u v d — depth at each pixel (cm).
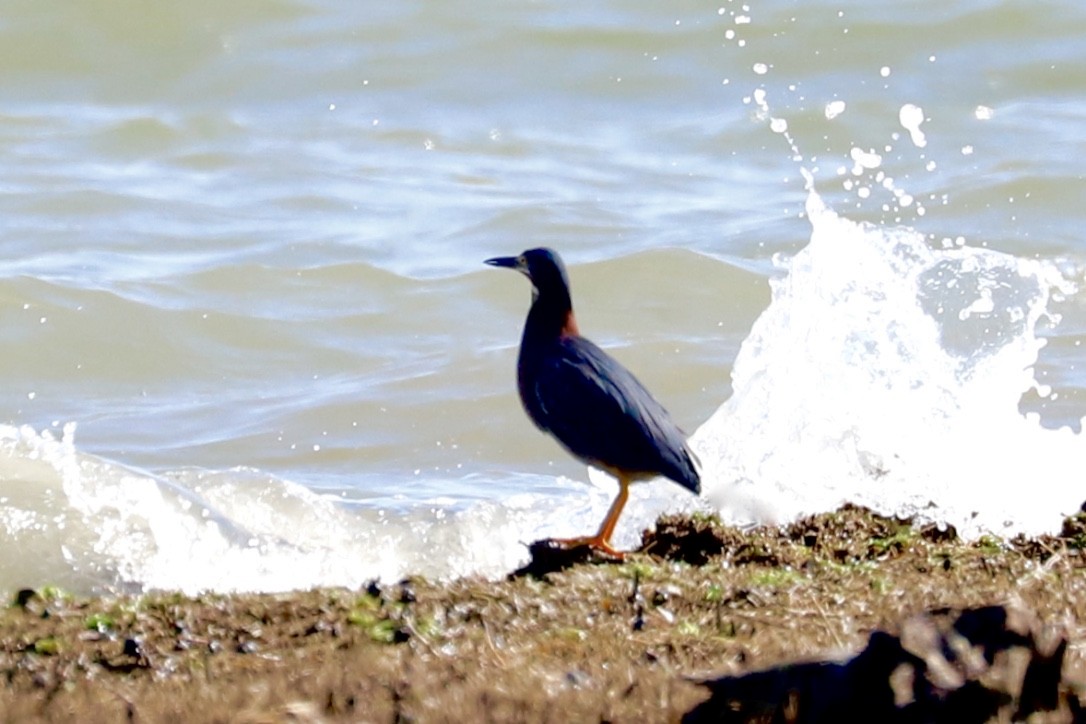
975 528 1095
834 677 667
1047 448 1209
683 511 1150
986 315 1620
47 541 1166
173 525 1223
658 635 823
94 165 2595
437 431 1627
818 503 1150
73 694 748
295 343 1892
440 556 1262
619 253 2172
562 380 1091
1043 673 651
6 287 1977
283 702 706
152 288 2028
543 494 1430
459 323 1952
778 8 3108
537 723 671
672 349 1850
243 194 2466
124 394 1762
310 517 1362
